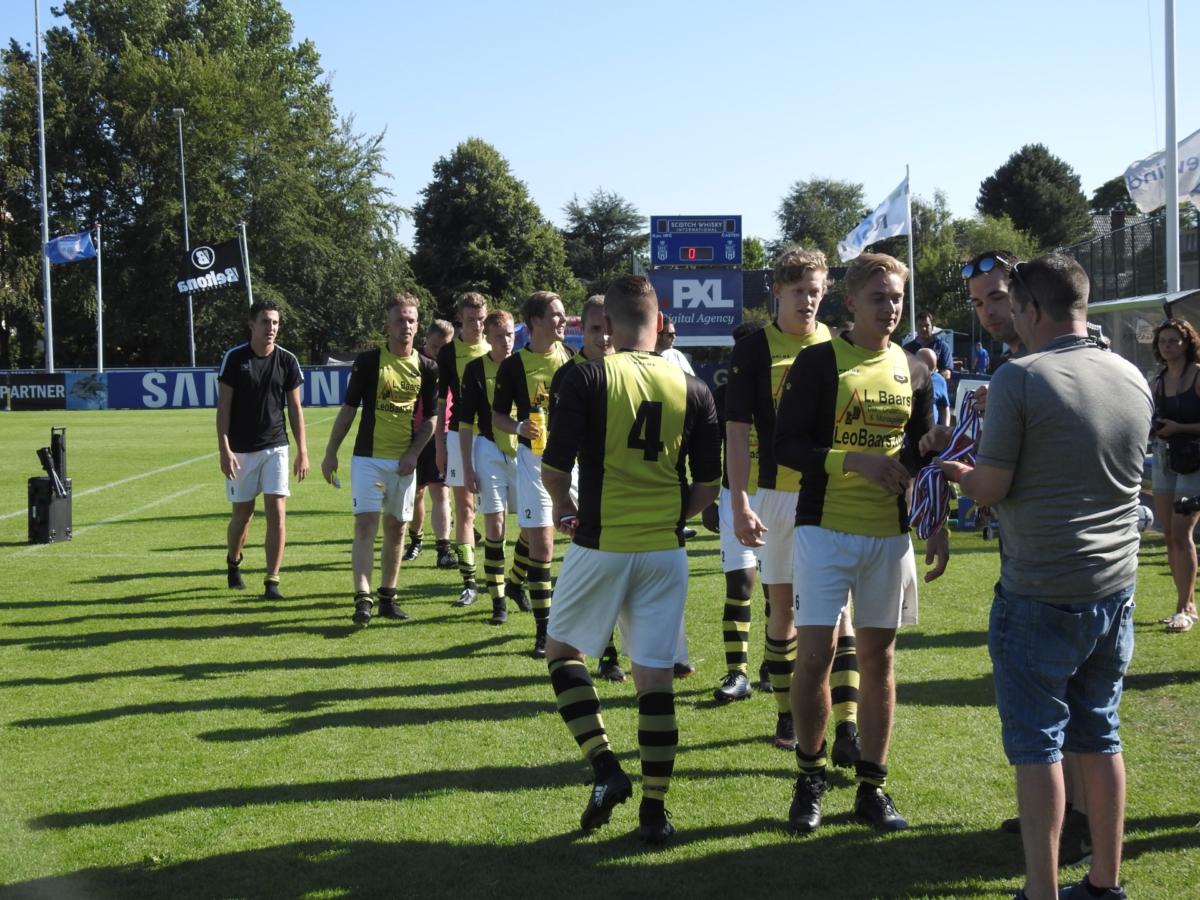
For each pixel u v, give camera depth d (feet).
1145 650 19.83
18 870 11.21
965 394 12.35
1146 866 11.37
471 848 12.16
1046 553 9.96
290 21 215.31
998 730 15.84
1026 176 243.40
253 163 180.65
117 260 177.78
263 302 26.17
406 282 199.62
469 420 23.91
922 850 12.01
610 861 11.80
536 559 20.89
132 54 177.47
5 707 17.57
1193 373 20.80
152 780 14.25
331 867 11.66
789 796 13.64
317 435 78.13
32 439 78.23
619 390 12.53
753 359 14.94
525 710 17.34
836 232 338.75
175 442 75.25
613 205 324.39
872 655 12.79
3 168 168.25
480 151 247.91
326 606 25.68
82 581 28.73
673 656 12.68
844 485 12.66
